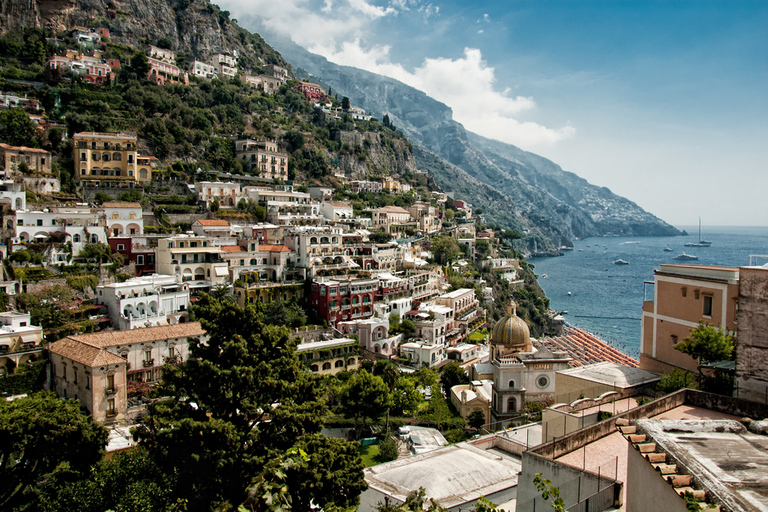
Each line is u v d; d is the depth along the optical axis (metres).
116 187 152.12
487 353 144.38
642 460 19.31
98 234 118.44
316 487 40.19
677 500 16.73
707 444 19.41
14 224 108.75
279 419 45.88
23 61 198.12
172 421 47.22
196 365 49.34
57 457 46.50
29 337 83.69
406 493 49.69
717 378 42.19
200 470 43.78
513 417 92.12
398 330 136.00
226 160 196.50
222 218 155.75
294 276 136.50
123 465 48.91
